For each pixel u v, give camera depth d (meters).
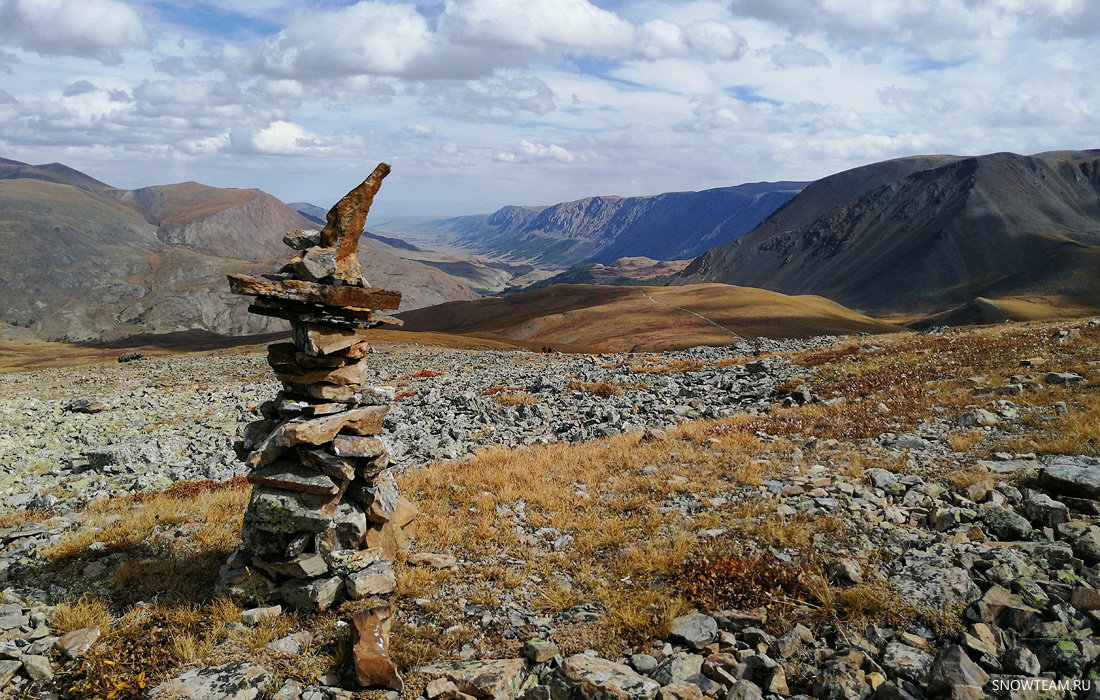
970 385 22.23
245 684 7.41
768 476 14.70
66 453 24.05
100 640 8.34
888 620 8.29
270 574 9.61
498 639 8.61
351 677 7.77
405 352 72.62
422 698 7.33
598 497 14.31
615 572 10.46
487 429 24.55
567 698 7.27
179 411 34.19
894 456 15.32
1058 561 9.09
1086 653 7.07
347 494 10.39
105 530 12.16
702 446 18.58
